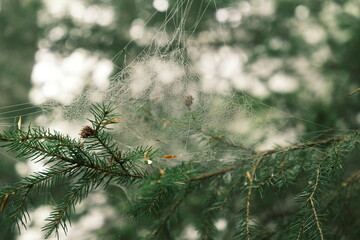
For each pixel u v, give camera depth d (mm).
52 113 2406
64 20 5645
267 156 1957
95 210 3432
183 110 2176
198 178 1911
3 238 3049
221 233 2461
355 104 3680
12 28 5875
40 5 5836
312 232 1546
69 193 1540
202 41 4852
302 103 3996
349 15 4086
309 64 4457
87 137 1407
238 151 2096
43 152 1405
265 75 4516
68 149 1432
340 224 2188
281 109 3906
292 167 1860
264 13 5133
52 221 1503
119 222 3010
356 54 3957
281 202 2611
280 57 4805
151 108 2209
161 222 1992
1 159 4215
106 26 5418
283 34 5035
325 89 3969
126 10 5309
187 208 2414
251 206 1792
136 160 1523
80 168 1484
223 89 2416
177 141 2217
